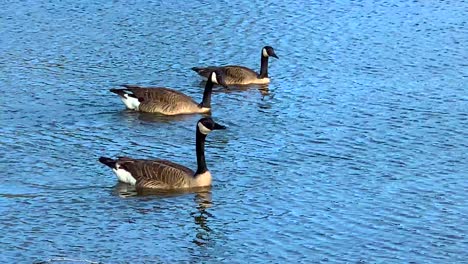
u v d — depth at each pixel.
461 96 32.16
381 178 24.59
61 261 19.36
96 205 22.58
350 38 39.66
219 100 32.72
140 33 40.16
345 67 35.88
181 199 23.09
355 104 31.41
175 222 21.69
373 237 20.97
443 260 19.86
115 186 23.81
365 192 23.61
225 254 20.03
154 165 23.92
